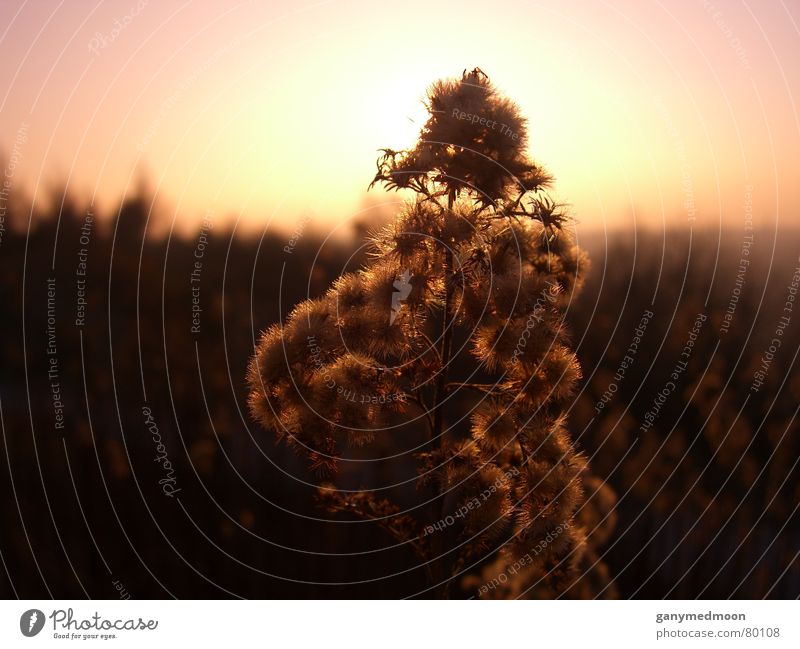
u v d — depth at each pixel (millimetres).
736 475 6086
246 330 6430
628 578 5617
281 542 5707
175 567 5398
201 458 6105
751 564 5828
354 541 5820
